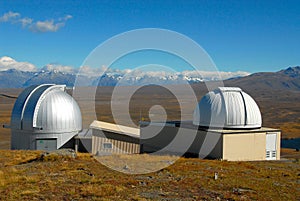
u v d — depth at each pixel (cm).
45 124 2938
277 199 1306
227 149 2739
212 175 1723
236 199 1262
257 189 1452
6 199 1145
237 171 1917
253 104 3070
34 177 1484
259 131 2903
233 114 2930
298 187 1555
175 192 1339
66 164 1894
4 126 3095
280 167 2242
